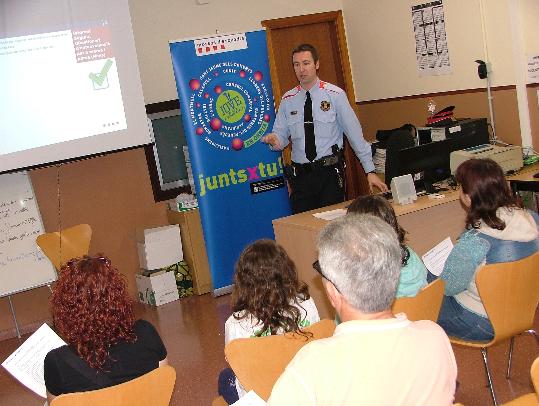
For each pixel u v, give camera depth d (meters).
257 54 5.43
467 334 2.92
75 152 5.11
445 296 2.99
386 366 1.40
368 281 1.43
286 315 2.34
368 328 1.43
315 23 6.78
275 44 6.61
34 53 4.93
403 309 2.46
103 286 2.17
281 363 2.25
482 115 5.51
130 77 5.24
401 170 4.11
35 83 4.95
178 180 5.95
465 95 5.62
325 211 4.19
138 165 5.77
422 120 6.18
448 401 1.46
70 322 2.14
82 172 5.57
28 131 4.95
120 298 2.19
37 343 2.47
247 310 2.35
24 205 5.11
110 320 2.16
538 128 5.10
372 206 2.70
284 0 6.53
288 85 6.72
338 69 6.96
